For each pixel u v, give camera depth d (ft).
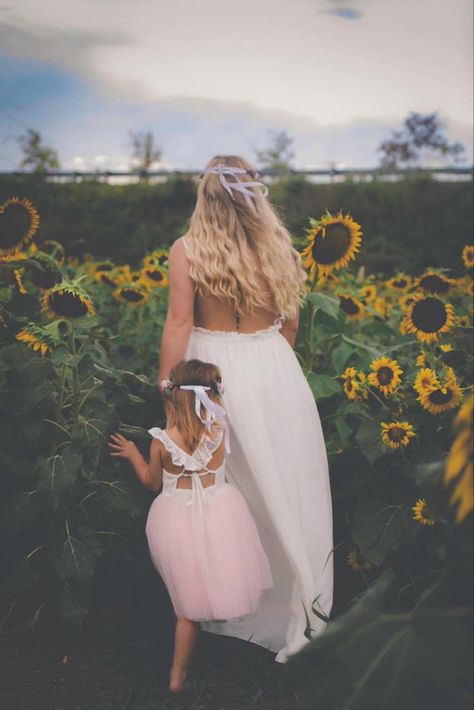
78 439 9.80
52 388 10.25
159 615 10.92
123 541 10.43
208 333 10.23
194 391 9.53
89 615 10.78
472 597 6.16
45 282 11.82
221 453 9.74
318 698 5.93
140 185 60.44
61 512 9.87
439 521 9.52
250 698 9.25
